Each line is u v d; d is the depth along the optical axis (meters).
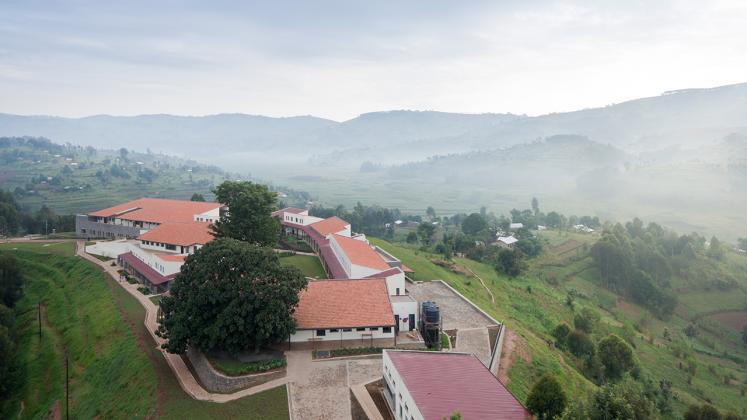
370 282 74.94
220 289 62.56
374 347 66.88
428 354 55.88
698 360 116.12
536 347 79.75
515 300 121.19
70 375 76.12
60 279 114.31
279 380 59.06
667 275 170.25
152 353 70.56
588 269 176.38
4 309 88.19
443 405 43.53
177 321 63.03
